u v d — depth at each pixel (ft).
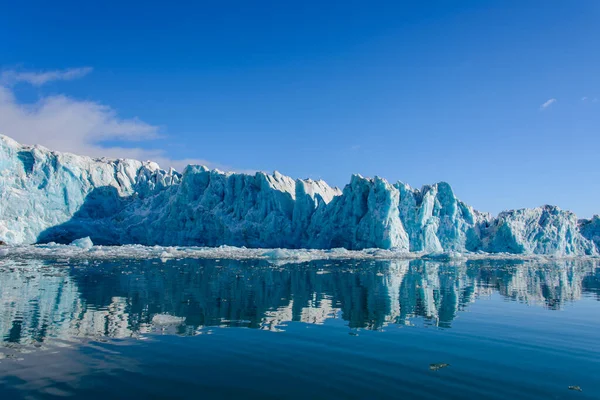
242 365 33.76
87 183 286.46
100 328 45.14
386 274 110.42
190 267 117.60
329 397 27.78
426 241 254.68
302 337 42.39
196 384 29.76
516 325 49.83
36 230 243.60
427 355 37.14
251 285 81.61
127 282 81.56
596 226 314.35
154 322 48.26
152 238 278.46
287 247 261.24
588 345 41.16
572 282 102.78
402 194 270.26
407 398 27.86
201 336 42.37
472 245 276.82
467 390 29.35
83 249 180.86
